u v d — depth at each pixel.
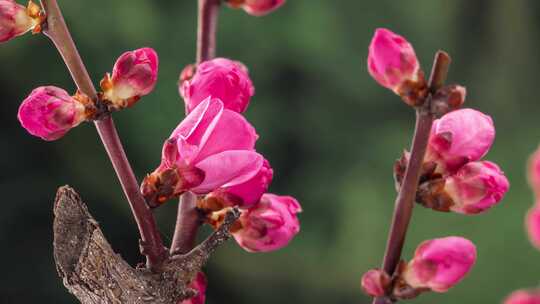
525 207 5.01
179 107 5.02
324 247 5.55
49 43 5.00
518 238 4.81
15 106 4.95
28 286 4.71
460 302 4.81
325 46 5.88
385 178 5.86
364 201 5.66
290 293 5.33
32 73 5.00
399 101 6.04
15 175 4.84
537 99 6.52
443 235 4.79
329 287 5.39
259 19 5.75
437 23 6.27
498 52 6.55
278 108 5.92
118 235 4.76
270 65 5.85
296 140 5.98
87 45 4.99
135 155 4.96
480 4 6.50
